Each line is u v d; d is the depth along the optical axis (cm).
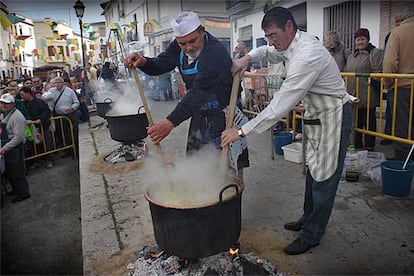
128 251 242
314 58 188
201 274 195
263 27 199
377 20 630
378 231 248
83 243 258
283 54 207
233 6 1062
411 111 335
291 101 190
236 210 184
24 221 359
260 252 231
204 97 208
